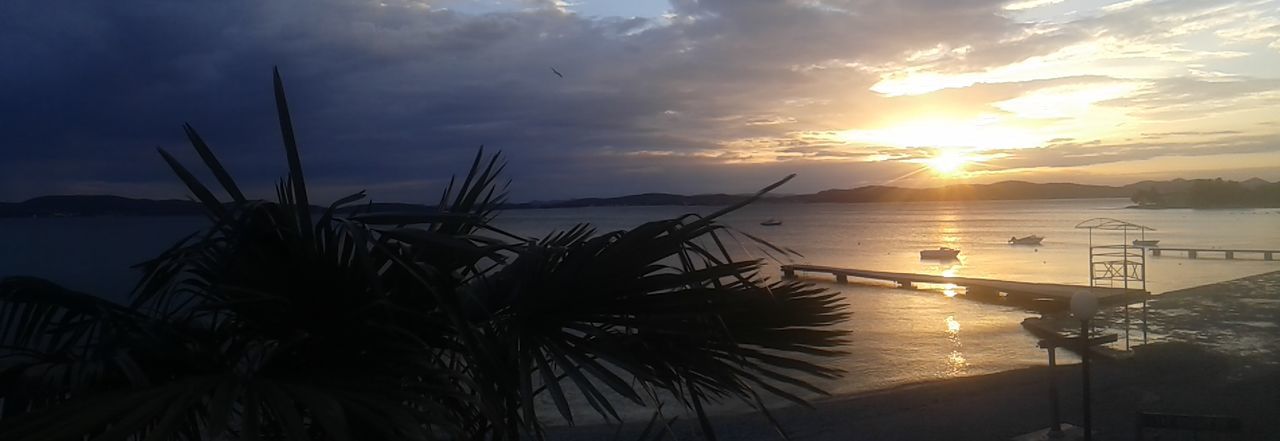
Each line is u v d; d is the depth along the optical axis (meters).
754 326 2.76
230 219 2.28
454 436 2.12
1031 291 36.91
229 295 2.36
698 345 2.59
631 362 2.47
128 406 1.78
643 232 2.45
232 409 1.84
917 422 12.62
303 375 2.20
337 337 2.38
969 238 116.94
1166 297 30.97
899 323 31.72
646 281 2.50
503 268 2.70
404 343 2.37
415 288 2.48
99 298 2.38
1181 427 8.29
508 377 2.42
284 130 2.33
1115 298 30.09
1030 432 11.52
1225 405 12.69
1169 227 129.12
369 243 2.23
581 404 13.68
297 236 2.33
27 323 2.40
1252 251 62.41
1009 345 24.92
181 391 1.88
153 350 2.10
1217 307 27.25
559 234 2.92
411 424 1.95
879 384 17.70
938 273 61.66
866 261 76.25
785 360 2.71
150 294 2.40
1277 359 16.66
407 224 2.45
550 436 11.88
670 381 2.58
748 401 2.79
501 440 2.40
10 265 34.59
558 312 2.53
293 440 1.76
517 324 2.51
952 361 21.89
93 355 2.06
